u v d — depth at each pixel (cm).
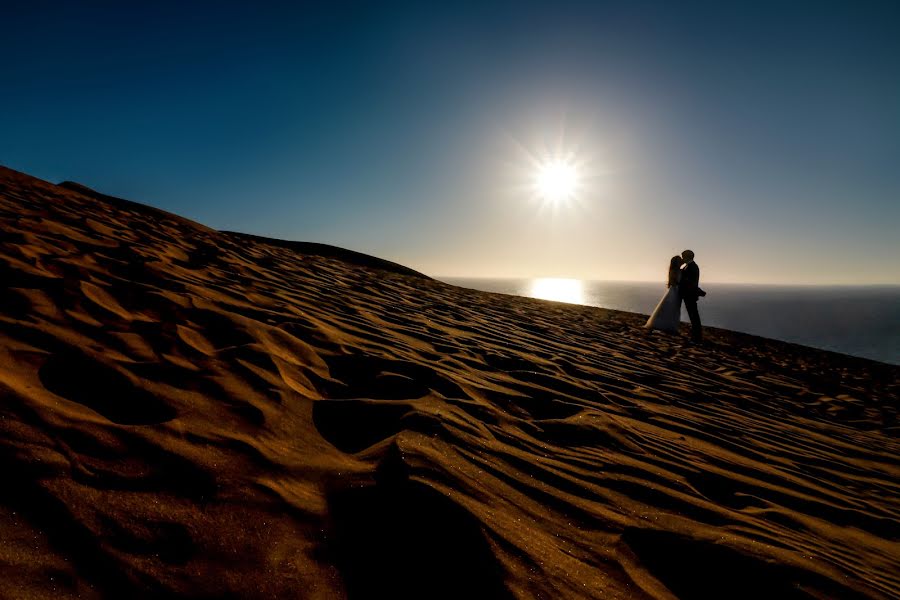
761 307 12538
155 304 268
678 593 127
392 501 132
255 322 284
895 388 877
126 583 88
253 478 131
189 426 148
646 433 278
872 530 216
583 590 116
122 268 345
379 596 101
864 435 464
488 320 724
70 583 85
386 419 198
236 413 168
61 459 113
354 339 335
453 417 213
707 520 175
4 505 95
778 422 427
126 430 134
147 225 761
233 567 99
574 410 293
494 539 125
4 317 189
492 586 108
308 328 317
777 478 254
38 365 158
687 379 557
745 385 625
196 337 235
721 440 313
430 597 103
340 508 128
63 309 218
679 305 1122
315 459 153
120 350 192
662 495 188
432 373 280
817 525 201
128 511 105
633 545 145
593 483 186
